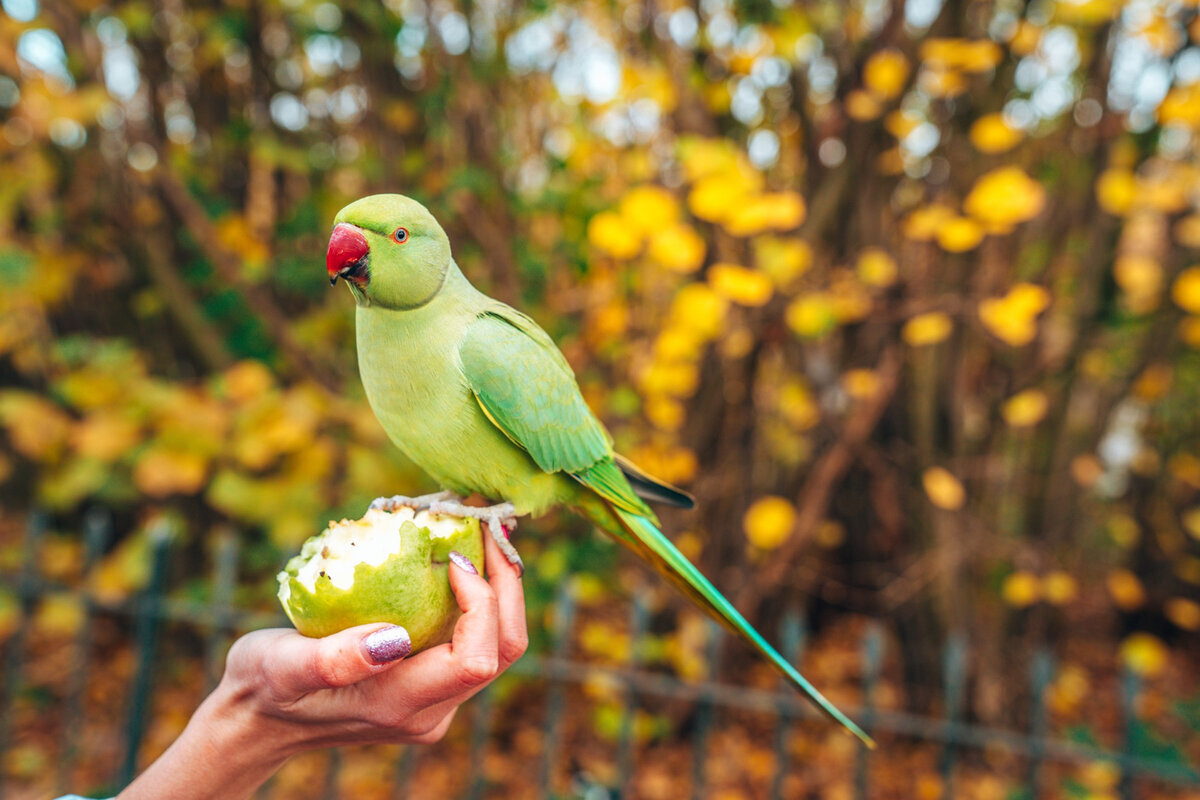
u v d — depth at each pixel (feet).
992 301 10.21
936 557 14.02
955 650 9.46
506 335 5.74
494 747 15.07
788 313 11.15
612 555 14.10
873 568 16.53
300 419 12.21
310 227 14.19
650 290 13.52
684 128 12.91
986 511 14.98
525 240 14.32
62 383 12.98
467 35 13.43
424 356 5.51
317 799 13.74
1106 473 19.29
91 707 15.89
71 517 17.74
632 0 13.39
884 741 15.58
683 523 13.79
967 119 13.39
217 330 15.34
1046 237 14.08
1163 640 19.49
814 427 14.32
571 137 14.05
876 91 12.14
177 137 15.47
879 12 13.19
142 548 14.62
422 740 5.12
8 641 17.51
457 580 4.77
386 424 5.77
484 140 13.94
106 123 13.35
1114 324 14.35
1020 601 13.03
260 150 13.57
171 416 12.37
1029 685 15.57
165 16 14.57
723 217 9.86
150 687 10.34
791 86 13.32
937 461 14.10
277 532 12.28
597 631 13.35
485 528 5.46
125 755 10.18
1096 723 16.31
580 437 6.19
